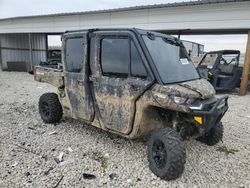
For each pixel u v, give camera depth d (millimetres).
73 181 3104
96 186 3021
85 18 15891
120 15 14250
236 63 11062
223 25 10898
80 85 4113
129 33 3463
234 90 12078
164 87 3115
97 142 4316
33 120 5555
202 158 3883
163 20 12609
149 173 3354
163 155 3230
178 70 3623
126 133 3596
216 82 10680
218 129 4141
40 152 3883
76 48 4145
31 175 3199
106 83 3678
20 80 13562
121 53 3545
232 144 4504
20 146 4090
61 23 17344
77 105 4309
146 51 3312
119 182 3129
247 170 3570
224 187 3113
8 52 22812
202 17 11375
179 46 4117
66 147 4094
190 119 3250
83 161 3625
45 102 5238
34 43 22719
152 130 3613
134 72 3406
